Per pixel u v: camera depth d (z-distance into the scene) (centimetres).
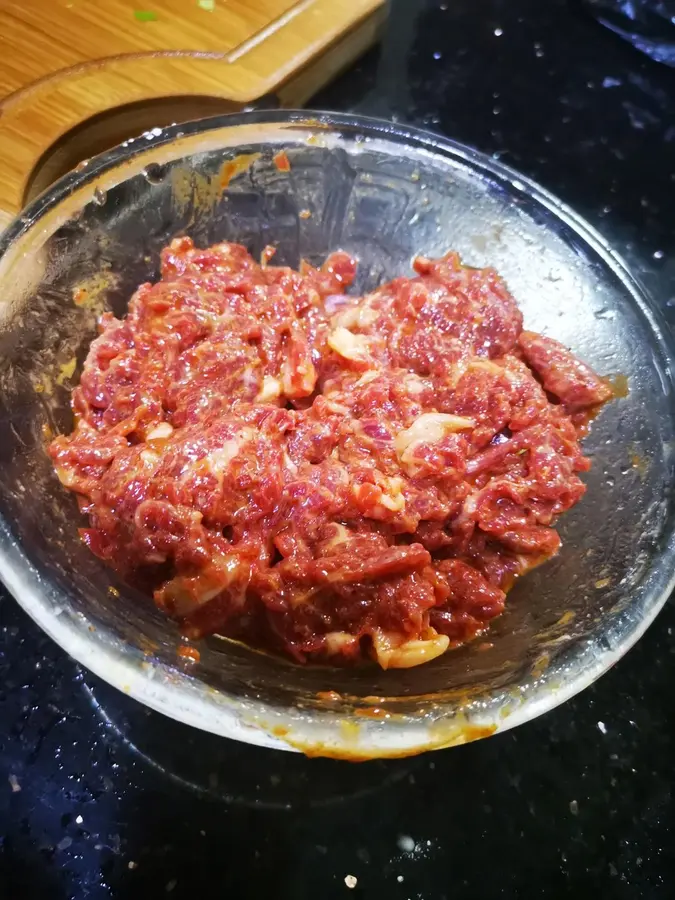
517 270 30
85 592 20
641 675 26
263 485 21
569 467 24
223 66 34
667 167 41
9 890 20
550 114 42
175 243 28
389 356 27
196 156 27
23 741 22
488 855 22
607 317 27
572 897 22
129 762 22
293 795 22
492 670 21
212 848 21
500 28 46
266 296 27
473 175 29
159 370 24
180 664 19
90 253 26
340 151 28
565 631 21
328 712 18
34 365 24
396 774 23
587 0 46
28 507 21
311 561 21
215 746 23
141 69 33
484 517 23
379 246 31
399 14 45
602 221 39
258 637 21
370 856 22
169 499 20
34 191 30
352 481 22
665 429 24
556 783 24
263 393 25
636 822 23
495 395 25
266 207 30
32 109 31
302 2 37
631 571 22
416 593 21
